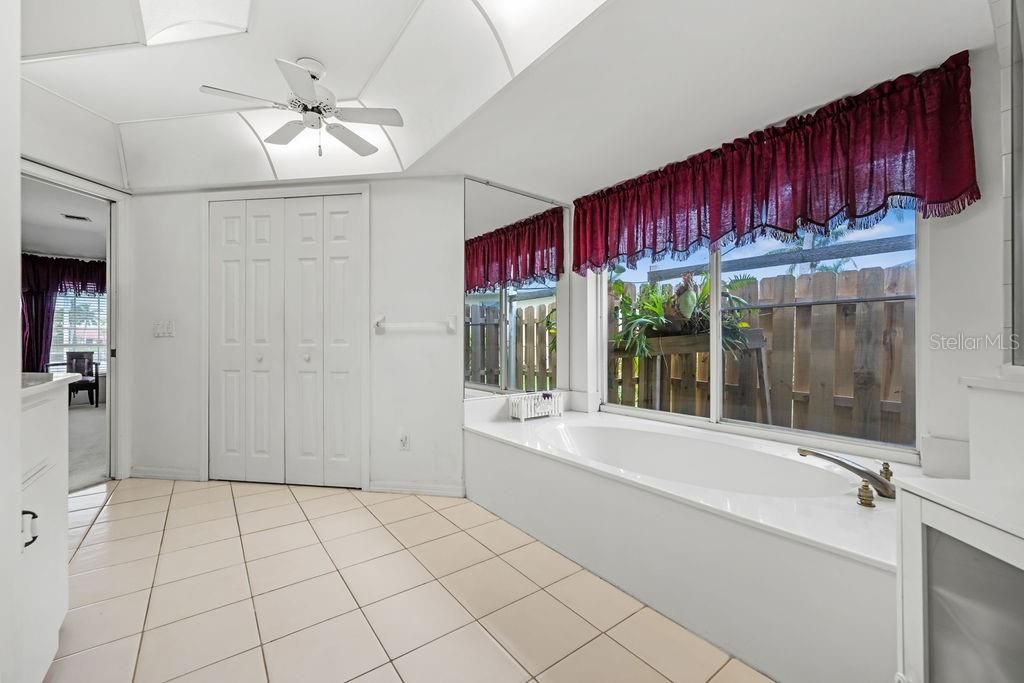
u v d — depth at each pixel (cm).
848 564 117
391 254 293
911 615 84
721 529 145
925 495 82
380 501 274
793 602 127
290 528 234
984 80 156
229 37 190
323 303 299
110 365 311
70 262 613
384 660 138
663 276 298
